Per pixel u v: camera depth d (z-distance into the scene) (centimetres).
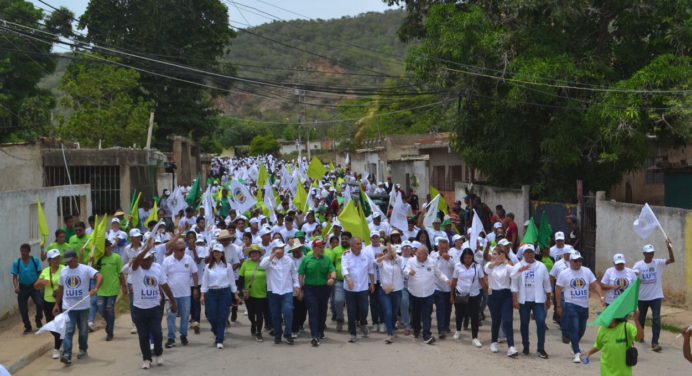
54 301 1237
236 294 1297
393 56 8000
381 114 5425
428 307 1266
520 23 2189
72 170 2831
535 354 1184
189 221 2069
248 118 11044
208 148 7456
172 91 4791
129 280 1320
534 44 2052
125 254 1434
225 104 11962
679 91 1811
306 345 1262
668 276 1599
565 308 1153
